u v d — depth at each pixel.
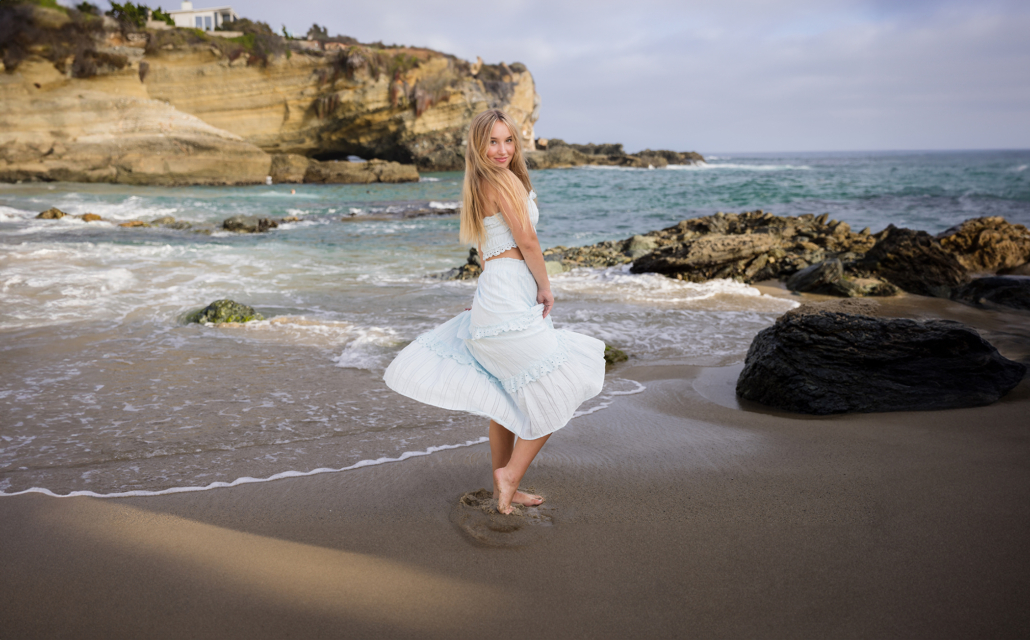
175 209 21.97
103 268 9.35
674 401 4.38
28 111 34.34
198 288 8.14
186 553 2.40
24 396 4.23
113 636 1.92
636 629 1.94
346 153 48.41
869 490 2.85
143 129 36.94
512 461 2.69
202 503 2.84
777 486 2.94
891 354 4.30
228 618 2.01
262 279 9.02
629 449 3.48
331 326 6.32
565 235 16.22
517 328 2.53
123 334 5.86
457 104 46.62
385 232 15.98
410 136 46.28
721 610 2.02
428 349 2.76
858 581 2.15
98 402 4.17
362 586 2.19
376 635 1.92
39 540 2.49
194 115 39.94
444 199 27.56
